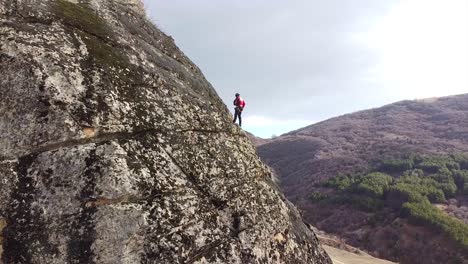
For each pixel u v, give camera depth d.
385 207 74.69
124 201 6.34
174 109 7.95
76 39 7.37
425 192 79.31
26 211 6.00
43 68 6.62
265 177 8.97
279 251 7.76
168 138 7.43
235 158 8.36
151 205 6.50
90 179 6.26
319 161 111.00
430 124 141.12
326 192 88.12
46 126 6.39
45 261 5.87
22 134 6.30
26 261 5.83
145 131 7.21
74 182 6.21
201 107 8.58
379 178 87.38
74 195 6.15
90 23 7.95
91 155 6.41
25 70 6.52
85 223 6.06
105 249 6.02
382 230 66.12
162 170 6.96
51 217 6.02
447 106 158.12
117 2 9.74
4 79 6.44
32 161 6.21
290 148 132.00
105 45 7.78
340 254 38.69
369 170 98.12
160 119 7.55
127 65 7.80
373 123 153.25
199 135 8.03
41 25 7.13
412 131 135.38
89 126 6.61
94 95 6.90
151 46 9.35
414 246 59.34
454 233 57.91
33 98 6.44
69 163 6.29
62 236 5.97
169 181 6.94
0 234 5.89
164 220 6.50
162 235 6.37
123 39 8.29
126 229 6.16
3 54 6.52
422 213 65.12
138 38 9.04
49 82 6.55
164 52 9.82
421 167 95.38
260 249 7.36
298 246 8.33
